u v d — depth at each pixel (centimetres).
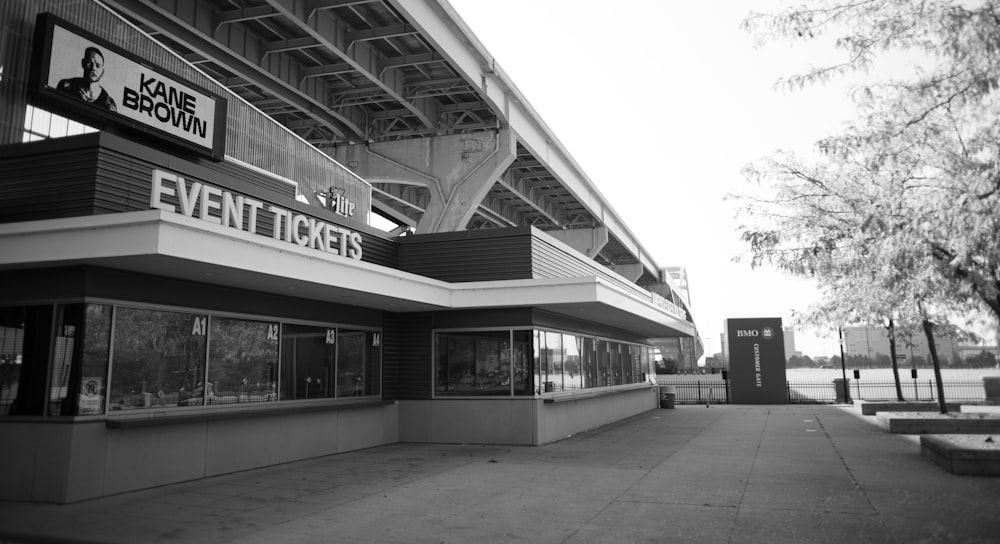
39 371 1093
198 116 1612
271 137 2016
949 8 731
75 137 1189
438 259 1980
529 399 1830
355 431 1736
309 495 1110
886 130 848
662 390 3544
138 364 1180
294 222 1417
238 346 1407
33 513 975
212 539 828
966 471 1252
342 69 3603
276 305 1513
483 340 1894
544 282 1770
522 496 1095
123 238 1014
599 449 1720
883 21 798
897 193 837
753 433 2075
